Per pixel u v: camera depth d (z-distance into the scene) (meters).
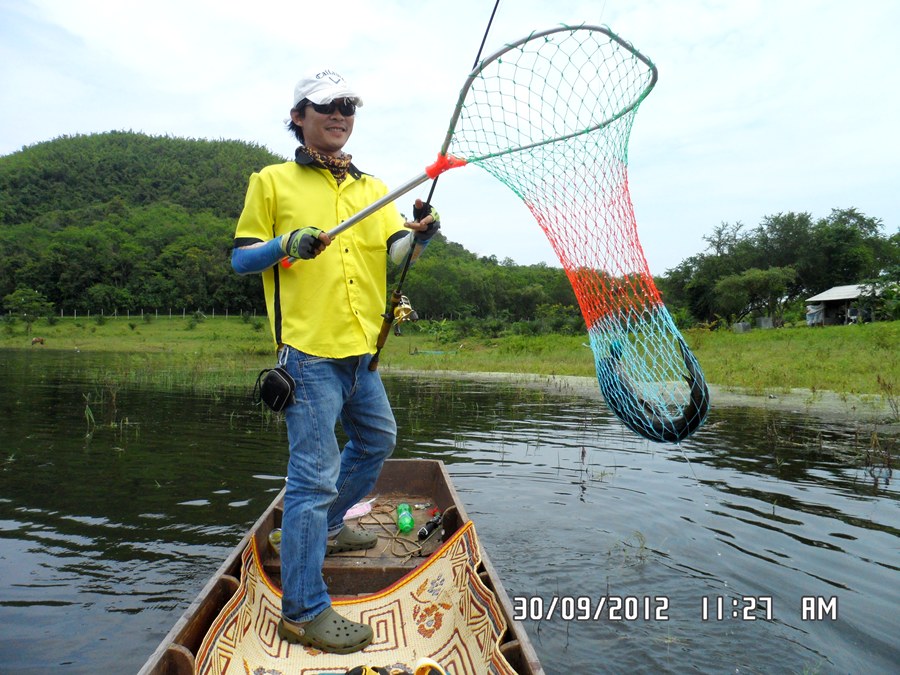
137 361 21.97
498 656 1.91
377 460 2.94
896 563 3.60
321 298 2.46
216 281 77.44
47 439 7.23
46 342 42.12
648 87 2.32
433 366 19.56
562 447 6.90
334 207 2.56
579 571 3.57
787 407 9.45
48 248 77.81
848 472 5.59
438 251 102.25
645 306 2.57
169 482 5.38
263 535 3.12
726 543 3.93
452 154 2.32
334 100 2.48
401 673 2.09
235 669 2.15
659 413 2.56
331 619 2.32
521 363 19.81
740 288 40.28
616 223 2.57
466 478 5.57
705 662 2.66
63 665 2.65
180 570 3.60
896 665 2.61
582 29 2.12
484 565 2.57
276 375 2.36
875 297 30.25
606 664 2.66
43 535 4.12
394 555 3.05
